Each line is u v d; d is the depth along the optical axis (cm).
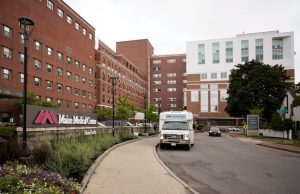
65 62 4744
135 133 3108
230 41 8919
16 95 2355
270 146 2338
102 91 6147
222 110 8844
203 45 9181
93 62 5869
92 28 5888
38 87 3975
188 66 9275
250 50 8731
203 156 1602
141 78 9944
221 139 3438
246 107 5134
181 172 1071
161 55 11169
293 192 786
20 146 897
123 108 4419
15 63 3500
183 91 10750
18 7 3572
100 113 5144
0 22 3272
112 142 1961
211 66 9044
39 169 691
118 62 7269
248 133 4303
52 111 1445
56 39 4478
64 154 941
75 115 1786
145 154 1526
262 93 4972
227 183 888
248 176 1012
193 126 2405
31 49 3825
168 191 743
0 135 1069
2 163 759
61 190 546
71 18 5009
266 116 5200
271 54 8562
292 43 8438
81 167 923
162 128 2044
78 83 5191
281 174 1063
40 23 4044
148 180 866
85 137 1756
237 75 5397
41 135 1281
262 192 780
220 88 8906
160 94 11025
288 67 8412
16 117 3344
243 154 1750
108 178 875
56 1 4503
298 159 1545
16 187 515
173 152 1789
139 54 10725
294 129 3519
